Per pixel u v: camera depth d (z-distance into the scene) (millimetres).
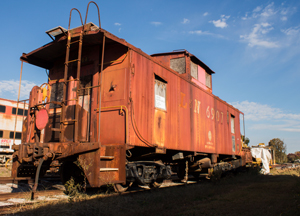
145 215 4414
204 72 13195
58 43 7078
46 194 6133
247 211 4715
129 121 6438
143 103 7066
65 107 6699
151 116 7375
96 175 5531
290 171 18125
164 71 8312
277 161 60781
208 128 11555
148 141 7121
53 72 8266
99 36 6520
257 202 5602
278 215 4367
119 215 4273
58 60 8203
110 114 6746
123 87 6652
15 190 6797
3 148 24188
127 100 6527
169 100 8438
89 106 7133
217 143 12469
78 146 5875
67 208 4441
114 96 6750
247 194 6828
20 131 26047
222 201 5840
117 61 6883
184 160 10812
